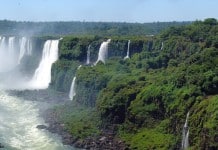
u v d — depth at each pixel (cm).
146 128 11500
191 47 15225
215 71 11325
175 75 12044
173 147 10412
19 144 11200
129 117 11906
